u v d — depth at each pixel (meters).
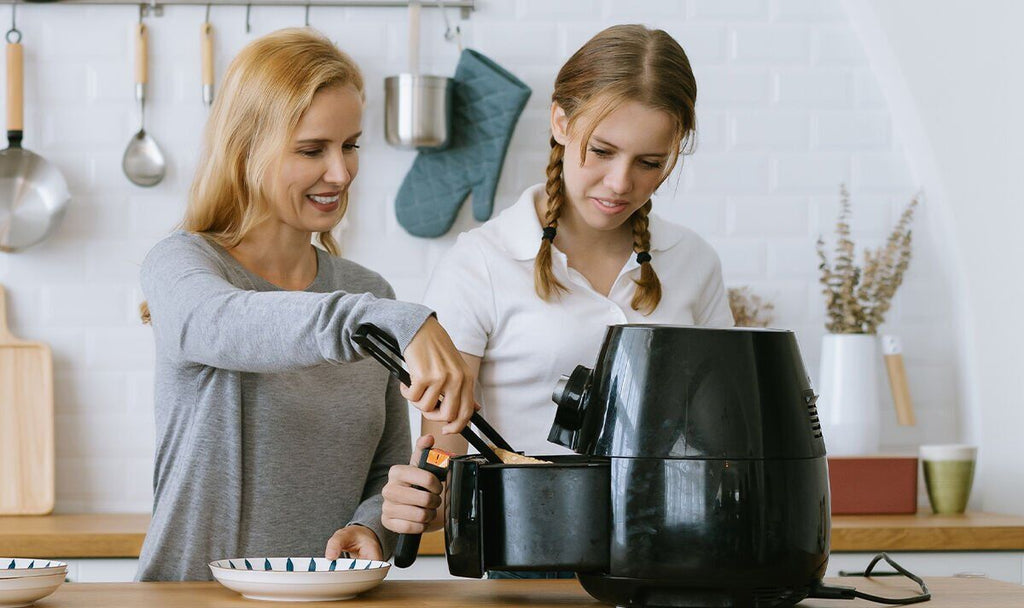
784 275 3.01
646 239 1.72
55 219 2.85
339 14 2.92
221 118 1.55
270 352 1.20
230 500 1.53
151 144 2.88
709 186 3.00
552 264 1.69
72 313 2.88
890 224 3.03
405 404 1.78
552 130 1.65
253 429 1.54
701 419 1.09
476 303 1.69
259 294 1.25
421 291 2.92
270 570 1.23
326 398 1.60
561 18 2.95
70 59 2.89
